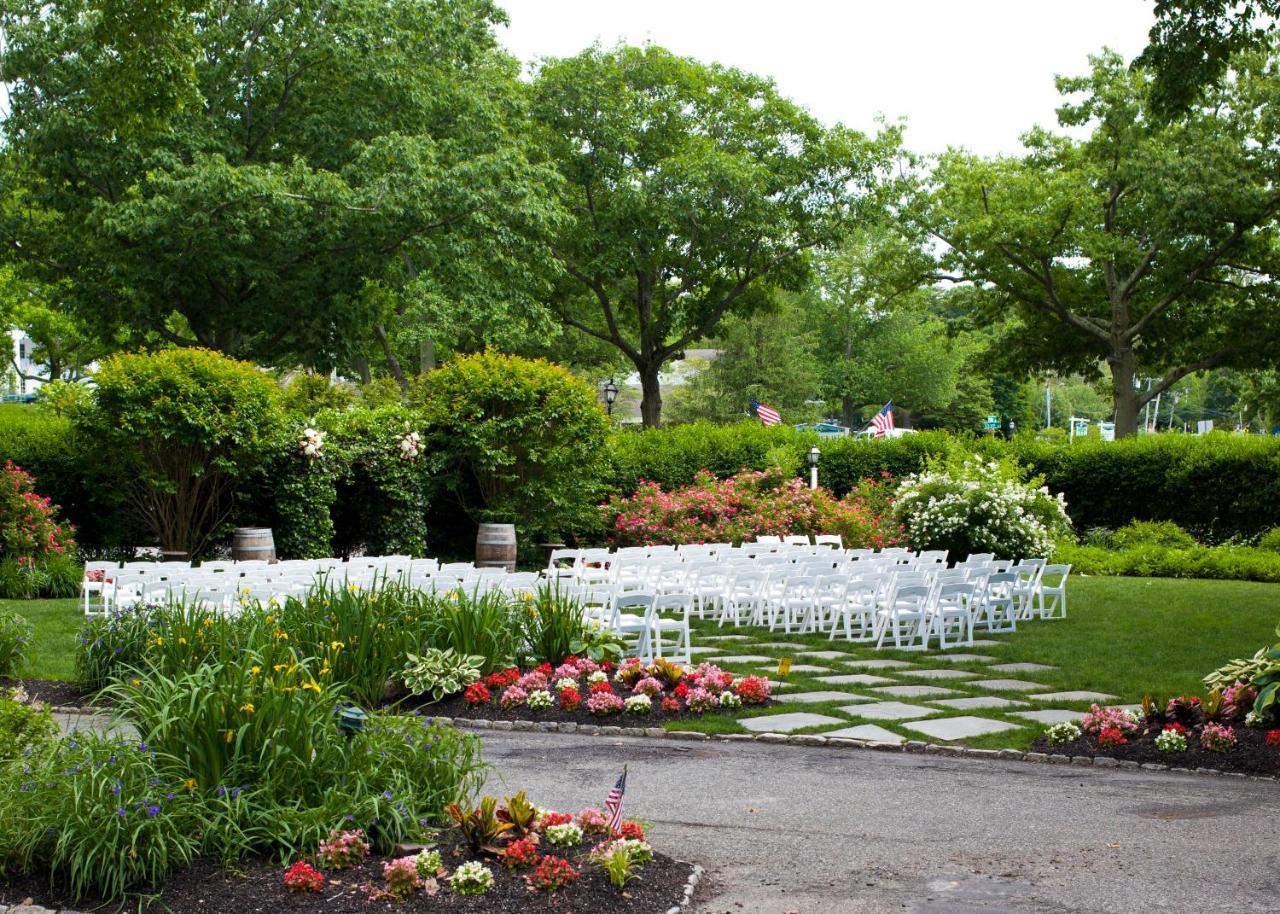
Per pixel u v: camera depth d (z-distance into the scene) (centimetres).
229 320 2841
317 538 1862
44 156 2606
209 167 2478
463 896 444
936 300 6469
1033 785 666
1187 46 1415
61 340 4494
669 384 7250
